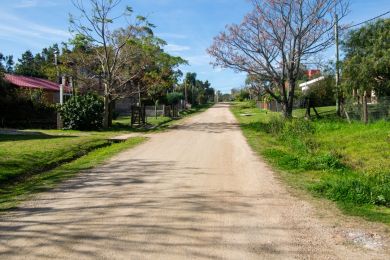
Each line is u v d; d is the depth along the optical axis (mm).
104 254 5031
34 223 6258
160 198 7785
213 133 22375
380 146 14133
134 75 27547
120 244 5359
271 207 7211
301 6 27859
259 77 29672
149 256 4980
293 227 6117
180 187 8750
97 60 27797
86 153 14891
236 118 37875
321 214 6793
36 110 28391
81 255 5004
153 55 28031
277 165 11539
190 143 17344
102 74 27969
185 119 37812
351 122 21625
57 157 13281
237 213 6820
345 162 11852
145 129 25672
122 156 13508
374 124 19266
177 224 6195
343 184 8242
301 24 28031
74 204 7379
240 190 8508
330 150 13695
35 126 27141
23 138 18297
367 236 5750
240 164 11797
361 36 24156
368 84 22203
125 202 7488
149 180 9500
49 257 4949
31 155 12961
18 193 8398
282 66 28578
